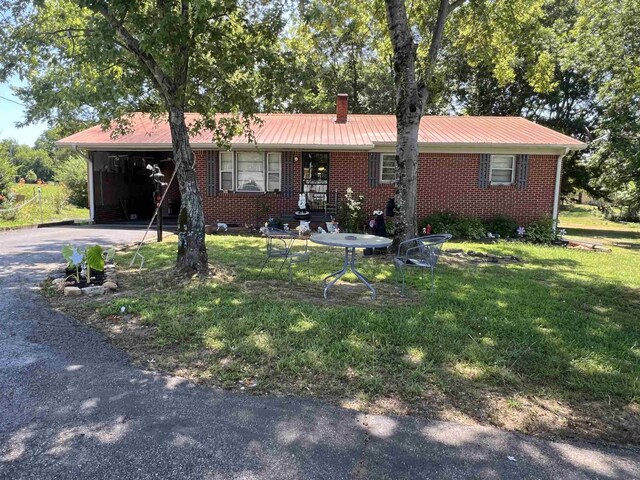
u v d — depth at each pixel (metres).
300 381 3.32
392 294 6.00
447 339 4.18
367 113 27.61
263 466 2.33
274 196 14.58
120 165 17.08
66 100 6.59
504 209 14.42
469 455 2.48
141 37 5.48
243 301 5.30
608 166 15.94
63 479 2.20
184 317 4.68
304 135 14.50
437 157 14.27
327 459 2.41
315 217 14.24
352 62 24.30
